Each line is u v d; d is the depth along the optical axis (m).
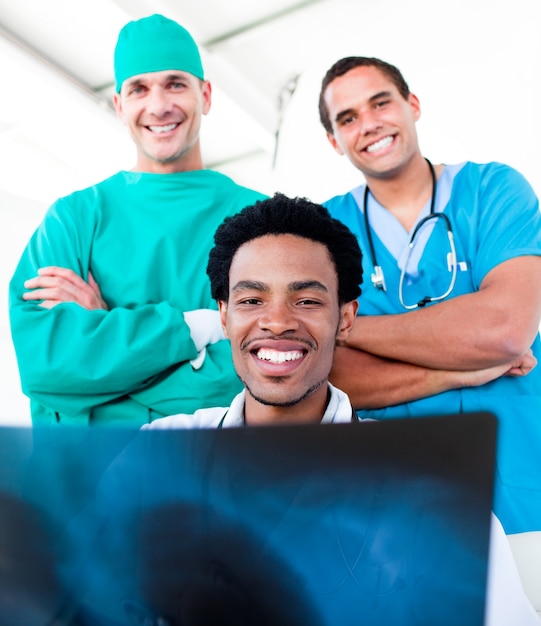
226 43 2.74
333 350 0.96
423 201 1.43
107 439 0.42
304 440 0.41
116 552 0.41
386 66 1.48
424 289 1.36
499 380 1.25
